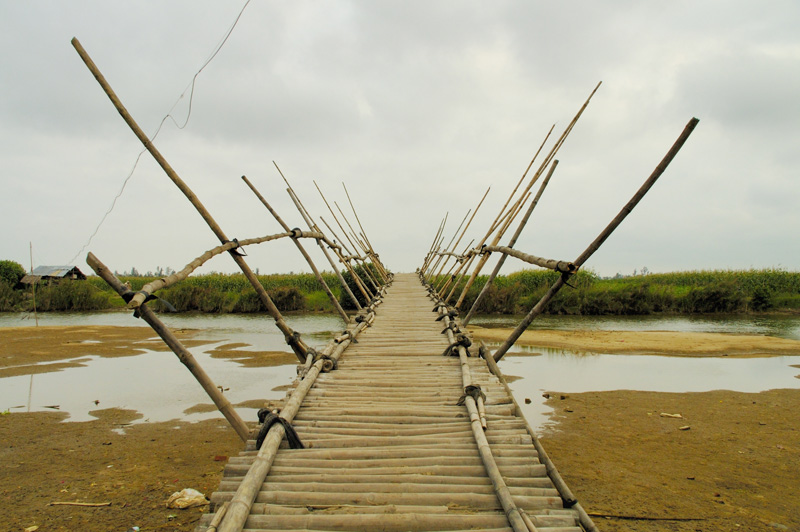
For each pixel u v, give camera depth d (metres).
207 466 5.78
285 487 3.50
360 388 5.43
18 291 28.02
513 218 8.70
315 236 9.79
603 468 5.76
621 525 4.47
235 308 26.03
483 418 4.38
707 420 7.44
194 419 7.54
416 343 7.63
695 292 23.94
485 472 3.70
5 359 12.29
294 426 4.46
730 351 13.45
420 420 4.58
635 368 11.34
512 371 11.05
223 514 3.17
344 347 7.09
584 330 17.88
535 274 28.11
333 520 3.15
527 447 4.02
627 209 4.46
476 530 3.09
